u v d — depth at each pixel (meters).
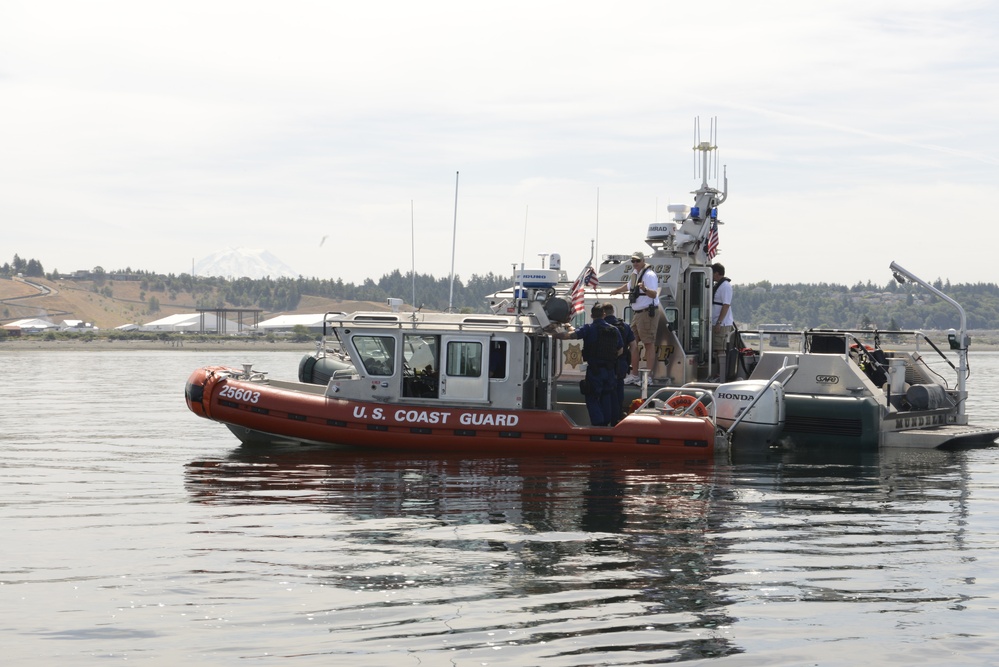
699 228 23.03
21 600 9.90
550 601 9.91
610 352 19.53
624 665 8.34
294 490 15.82
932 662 8.51
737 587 10.45
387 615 9.48
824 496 15.68
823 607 9.83
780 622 9.38
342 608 9.66
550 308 19.66
